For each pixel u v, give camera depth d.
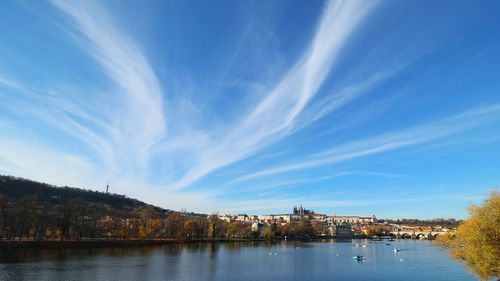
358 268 179.88
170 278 134.25
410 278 150.62
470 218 98.38
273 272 160.12
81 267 148.12
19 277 122.62
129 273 140.12
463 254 106.00
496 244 86.81
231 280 137.00
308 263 198.50
